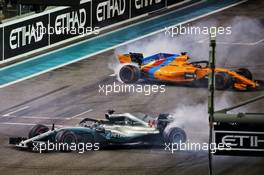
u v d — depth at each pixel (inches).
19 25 5260.8
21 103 4333.2
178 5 6673.2
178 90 4512.8
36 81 4783.5
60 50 5467.5
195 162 3307.1
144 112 4153.5
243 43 5585.6
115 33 5876.0
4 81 4785.9
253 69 4958.2
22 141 3420.3
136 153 3442.4
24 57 5285.4
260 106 4212.6
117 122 3457.2
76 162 3324.3
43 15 5442.9
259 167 3189.0
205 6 6678.2
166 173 3184.1
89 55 5374.0
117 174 3179.1
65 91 4566.9
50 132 3422.7
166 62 4626.0
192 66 4552.2
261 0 6855.3
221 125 1482.5
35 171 3228.3
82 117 4069.9
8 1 2395.4
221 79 4468.5
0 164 3314.5
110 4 5984.3
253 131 1469.0
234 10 6525.6
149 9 6373.0
